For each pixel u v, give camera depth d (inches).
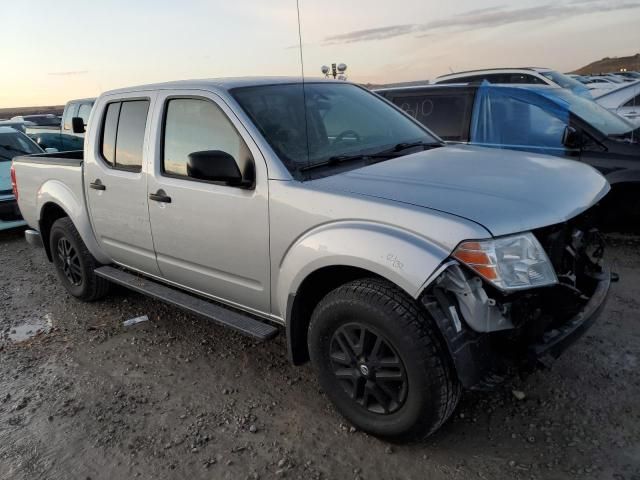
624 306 166.1
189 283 152.0
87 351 163.6
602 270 124.3
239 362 151.2
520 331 99.0
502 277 93.7
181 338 168.2
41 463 115.3
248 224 125.2
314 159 125.7
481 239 93.3
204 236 136.9
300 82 152.4
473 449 110.3
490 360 99.6
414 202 102.4
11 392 143.3
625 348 142.6
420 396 101.4
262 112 131.5
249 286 132.1
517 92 250.1
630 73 693.3
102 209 172.1
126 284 169.8
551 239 103.1
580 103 248.2
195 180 137.9
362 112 153.9
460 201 101.3
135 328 177.5
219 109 133.4
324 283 122.1
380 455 110.3
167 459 113.7
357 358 111.3
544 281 97.9
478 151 141.7
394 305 101.1
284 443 116.0
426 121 271.6
